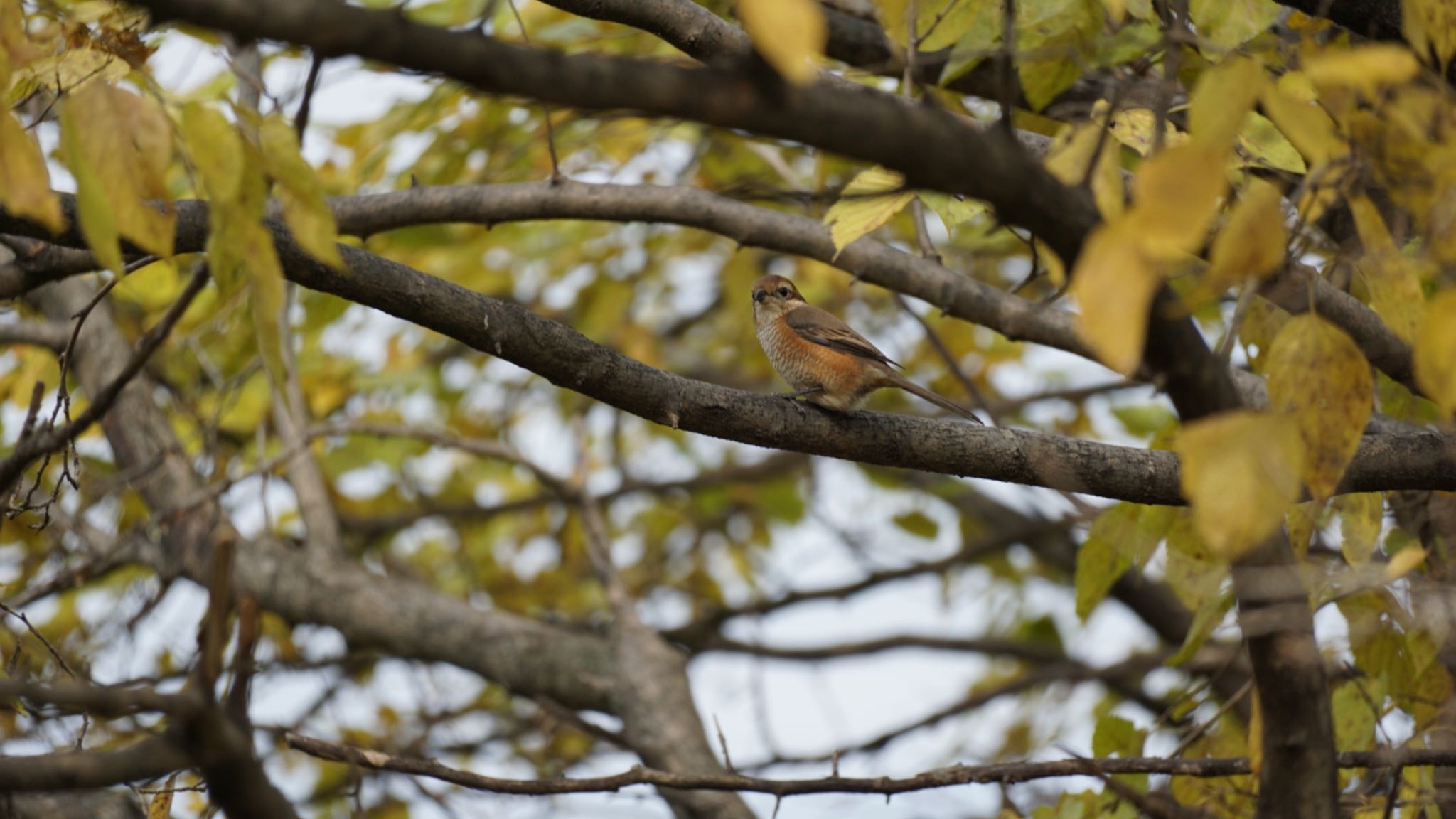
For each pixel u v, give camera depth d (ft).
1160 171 13.01
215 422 44.80
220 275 15.97
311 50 13.44
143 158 17.02
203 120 15.78
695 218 35.73
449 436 48.47
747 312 56.54
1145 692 63.10
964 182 15.52
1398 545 32.78
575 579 67.21
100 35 23.22
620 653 48.98
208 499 41.11
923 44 26.07
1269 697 20.77
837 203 25.38
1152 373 18.13
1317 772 20.84
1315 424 16.10
